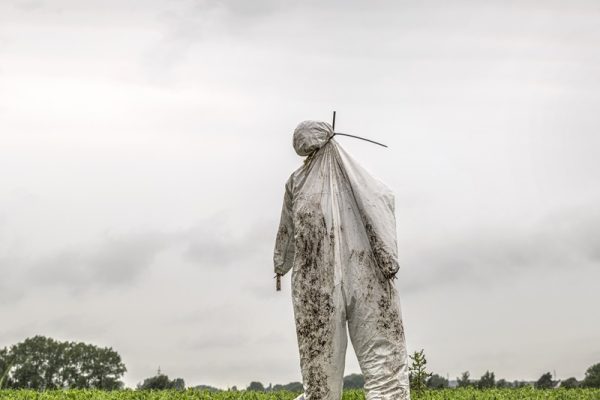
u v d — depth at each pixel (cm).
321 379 481
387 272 484
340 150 510
